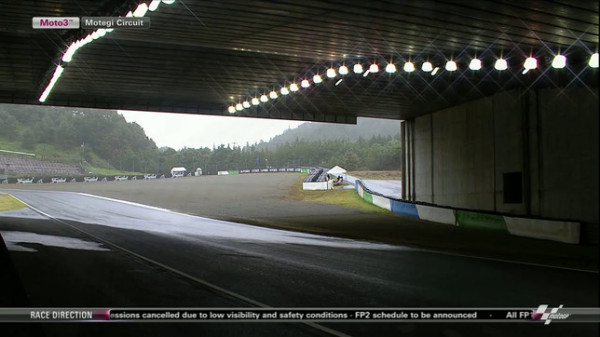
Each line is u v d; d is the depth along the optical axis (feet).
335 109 99.96
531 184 67.82
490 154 77.71
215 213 92.63
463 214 69.21
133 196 144.46
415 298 22.54
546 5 41.78
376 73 69.00
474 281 27.50
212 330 17.20
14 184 245.65
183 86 79.71
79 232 54.70
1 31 52.34
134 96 89.15
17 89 84.74
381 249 44.34
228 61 64.59
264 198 132.57
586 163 58.13
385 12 44.34
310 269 30.86
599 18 43.93
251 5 42.52
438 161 95.40
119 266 31.22
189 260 34.27
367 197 116.57
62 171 464.65
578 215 59.31
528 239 55.72
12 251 37.55
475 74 68.39
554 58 55.83
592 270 33.14
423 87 77.25
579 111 59.31
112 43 56.39
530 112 67.82
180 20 46.78
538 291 24.58
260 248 42.14
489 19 45.91
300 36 52.19
